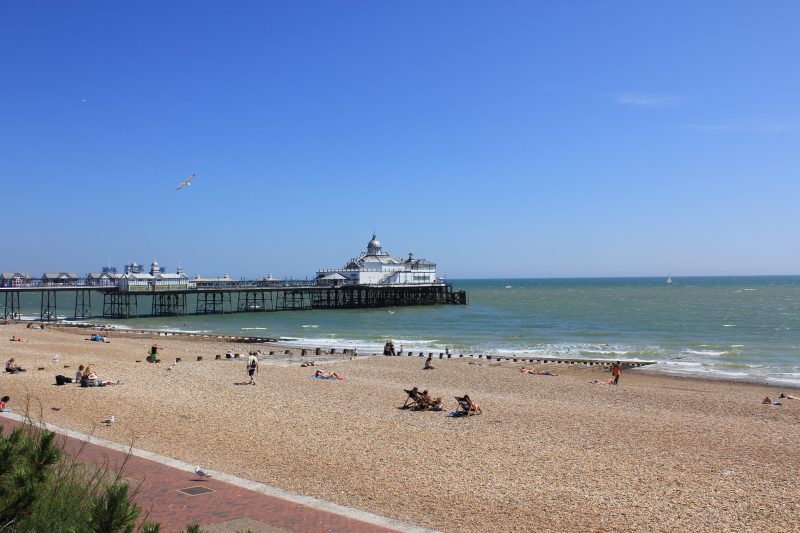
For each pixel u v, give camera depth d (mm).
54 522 8477
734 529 13375
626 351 60781
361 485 16078
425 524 13344
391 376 39906
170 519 11883
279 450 19391
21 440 7906
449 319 103938
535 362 51594
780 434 23516
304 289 125375
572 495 15570
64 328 83750
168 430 21547
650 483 16734
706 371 47562
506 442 21172
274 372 39469
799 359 54562
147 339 69312
